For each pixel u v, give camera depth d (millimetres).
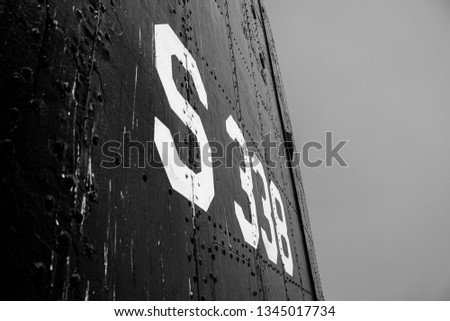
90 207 851
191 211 1444
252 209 2473
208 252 1518
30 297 644
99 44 1067
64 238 749
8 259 621
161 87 1430
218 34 2701
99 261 832
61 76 867
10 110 705
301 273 3791
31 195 698
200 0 2420
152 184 1175
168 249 1171
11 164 674
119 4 1260
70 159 826
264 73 4699
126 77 1176
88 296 771
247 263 2041
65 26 934
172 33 1716
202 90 1988
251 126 3117
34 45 812
